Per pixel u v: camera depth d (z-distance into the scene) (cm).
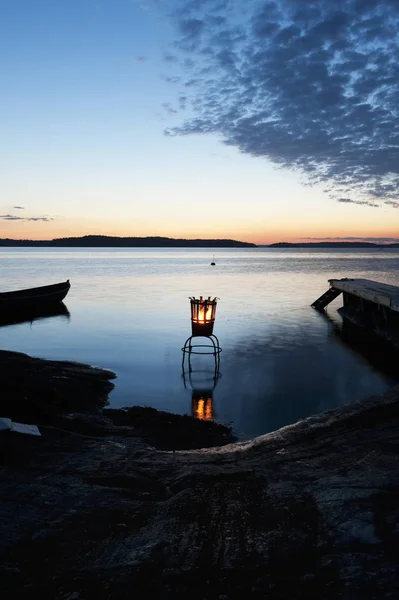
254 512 346
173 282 4338
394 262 10338
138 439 649
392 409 618
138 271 6322
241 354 1388
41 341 1614
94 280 4569
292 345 1532
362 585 247
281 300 2850
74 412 795
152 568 274
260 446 538
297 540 299
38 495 378
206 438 697
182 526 325
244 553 288
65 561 284
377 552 276
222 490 391
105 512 352
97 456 491
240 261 11150
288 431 588
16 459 467
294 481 403
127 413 796
